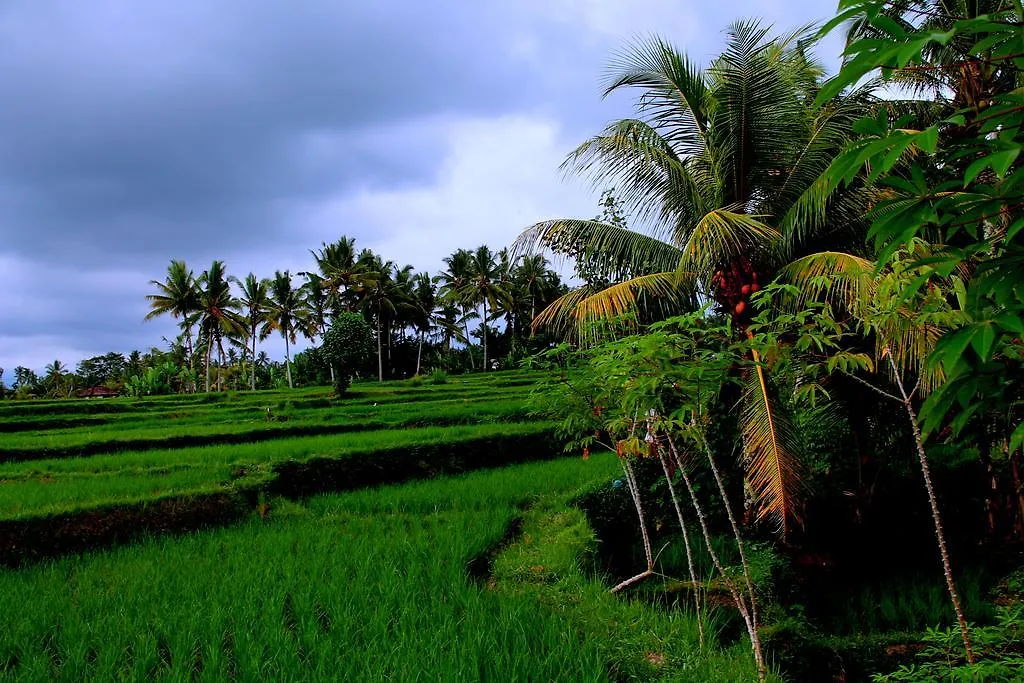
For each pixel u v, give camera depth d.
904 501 10.49
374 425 22.08
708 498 10.75
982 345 1.97
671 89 10.84
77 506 9.58
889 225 2.15
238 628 5.71
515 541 8.99
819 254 8.56
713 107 10.54
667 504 10.79
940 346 2.07
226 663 5.17
